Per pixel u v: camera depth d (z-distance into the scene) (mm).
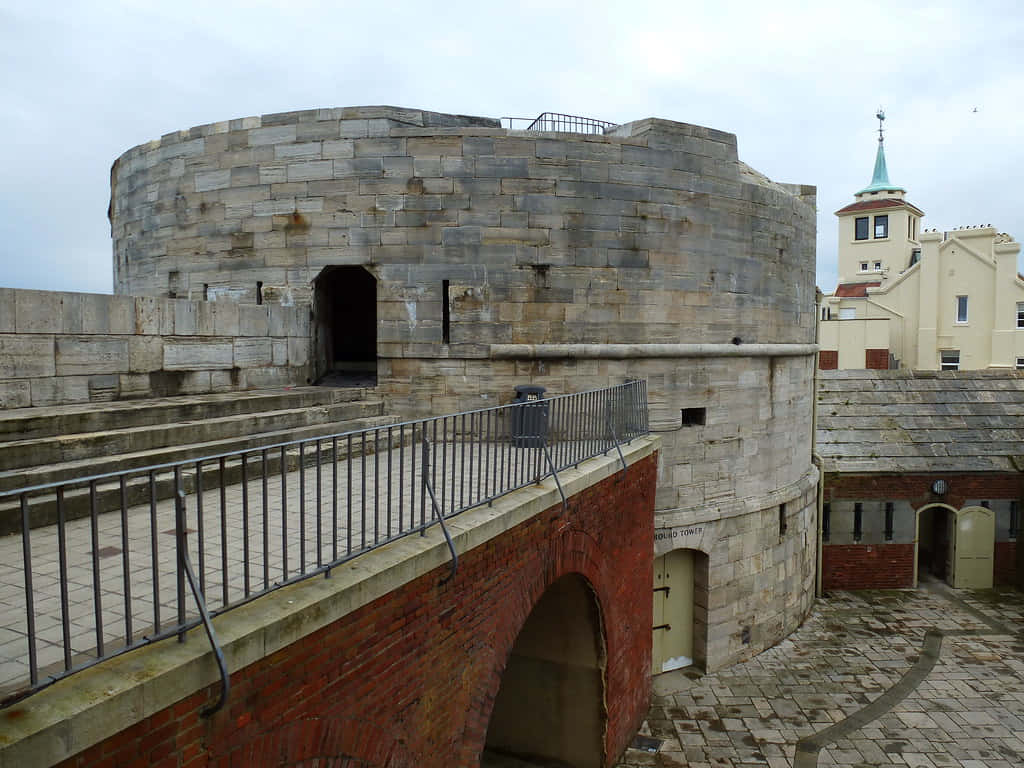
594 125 17641
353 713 5684
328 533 6930
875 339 45000
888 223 54375
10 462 7922
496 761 12812
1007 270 43062
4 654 4328
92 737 3676
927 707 14500
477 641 7504
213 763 4449
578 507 9953
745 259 15977
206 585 5508
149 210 15828
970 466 21516
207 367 12328
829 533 21469
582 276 14078
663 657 15852
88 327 10461
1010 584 21859
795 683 15484
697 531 15492
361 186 13812
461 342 13859
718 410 15766
